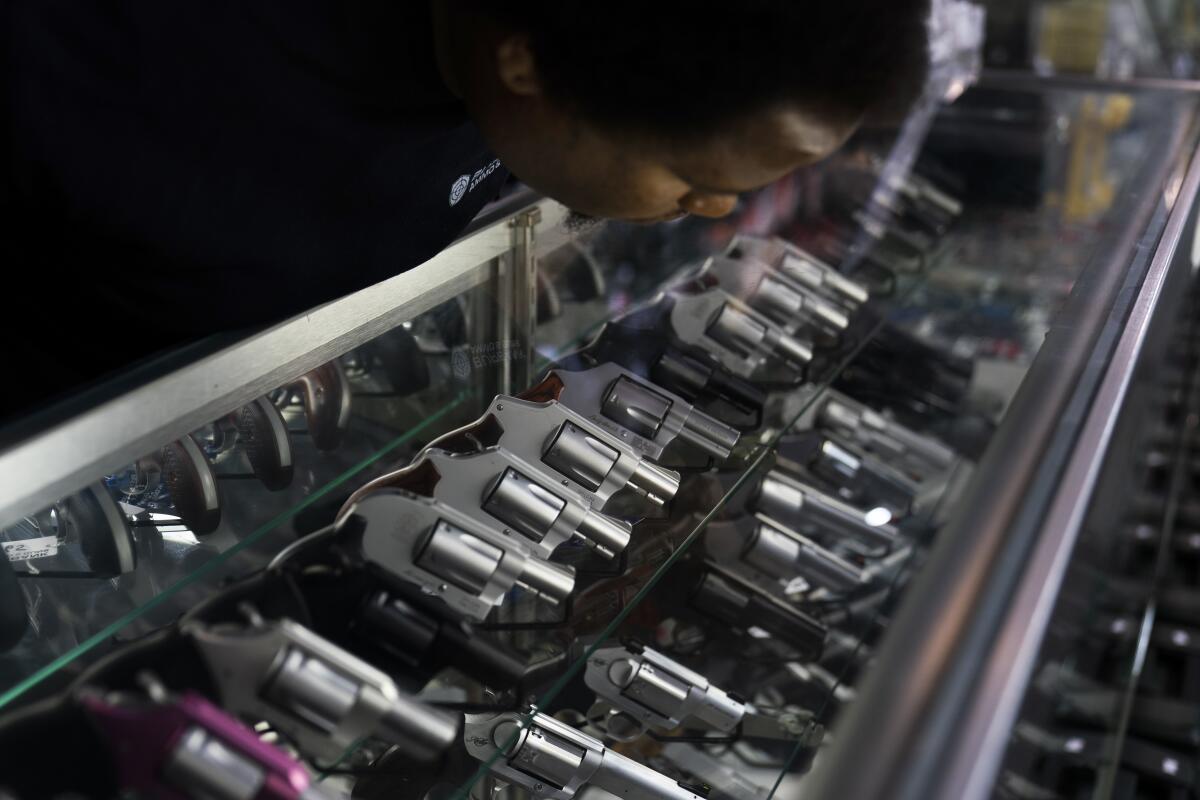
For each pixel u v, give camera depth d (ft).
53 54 2.11
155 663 1.60
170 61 2.18
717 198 1.88
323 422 2.12
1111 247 2.92
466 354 2.45
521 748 2.02
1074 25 7.92
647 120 1.69
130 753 1.48
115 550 1.75
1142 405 2.76
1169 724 4.14
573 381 2.46
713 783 2.24
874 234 3.77
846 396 3.01
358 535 1.89
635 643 2.18
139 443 1.84
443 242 2.81
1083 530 1.59
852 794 1.09
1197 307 5.72
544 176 1.92
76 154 2.23
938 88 4.76
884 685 1.22
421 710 1.70
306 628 1.73
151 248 2.43
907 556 2.59
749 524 2.47
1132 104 4.92
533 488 2.06
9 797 1.44
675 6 1.57
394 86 2.32
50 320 2.57
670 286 2.93
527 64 1.76
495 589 1.94
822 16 1.57
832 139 1.70
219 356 1.97
